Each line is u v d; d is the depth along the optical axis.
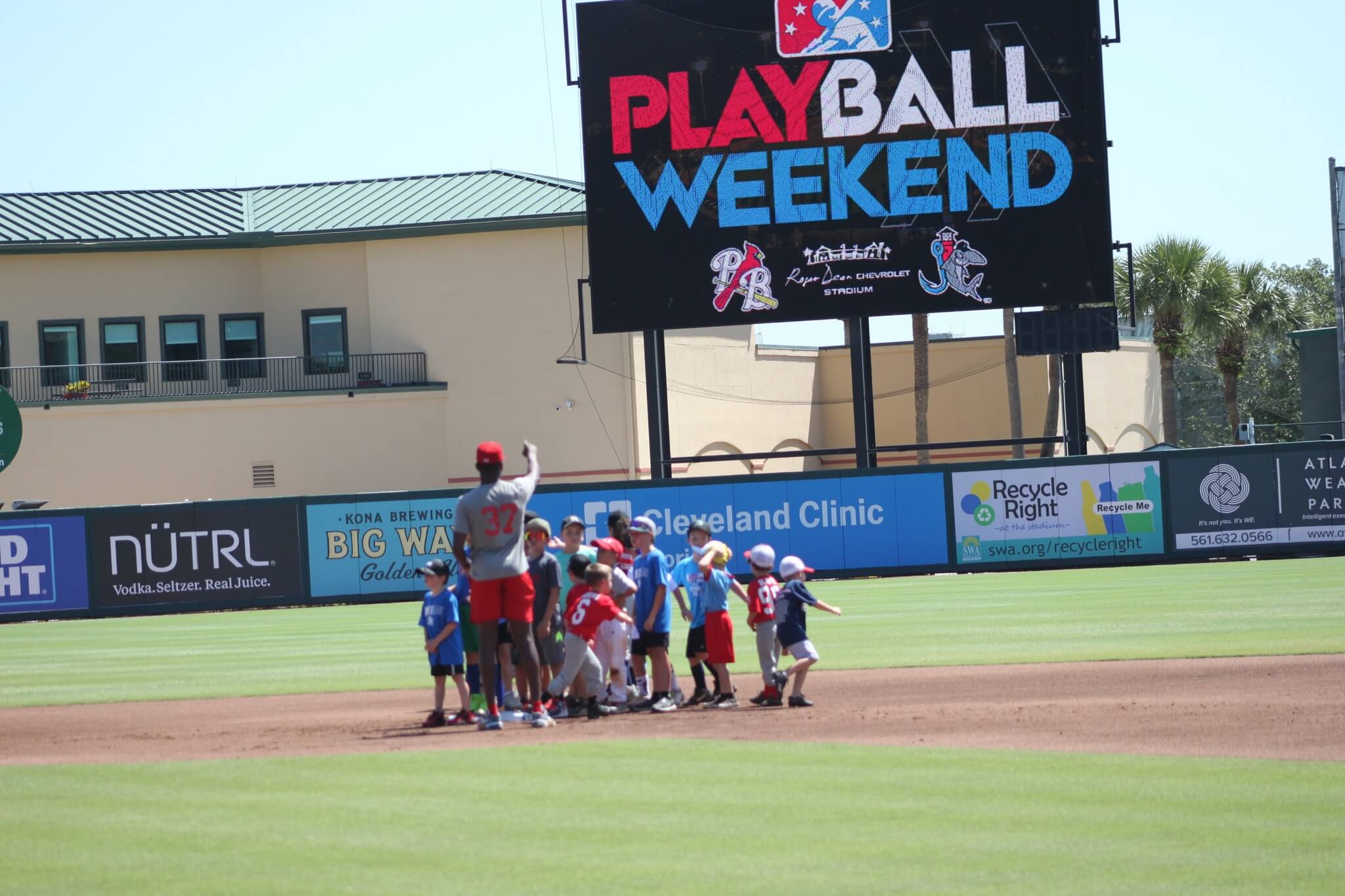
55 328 92.12
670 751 19.53
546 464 89.69
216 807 16.30
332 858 13.63
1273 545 60.78
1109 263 61.16
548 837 14.30
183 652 40.59
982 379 107.88
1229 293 106.88
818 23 62.06
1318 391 107.75
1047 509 61.50
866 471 61.94
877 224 62.09
